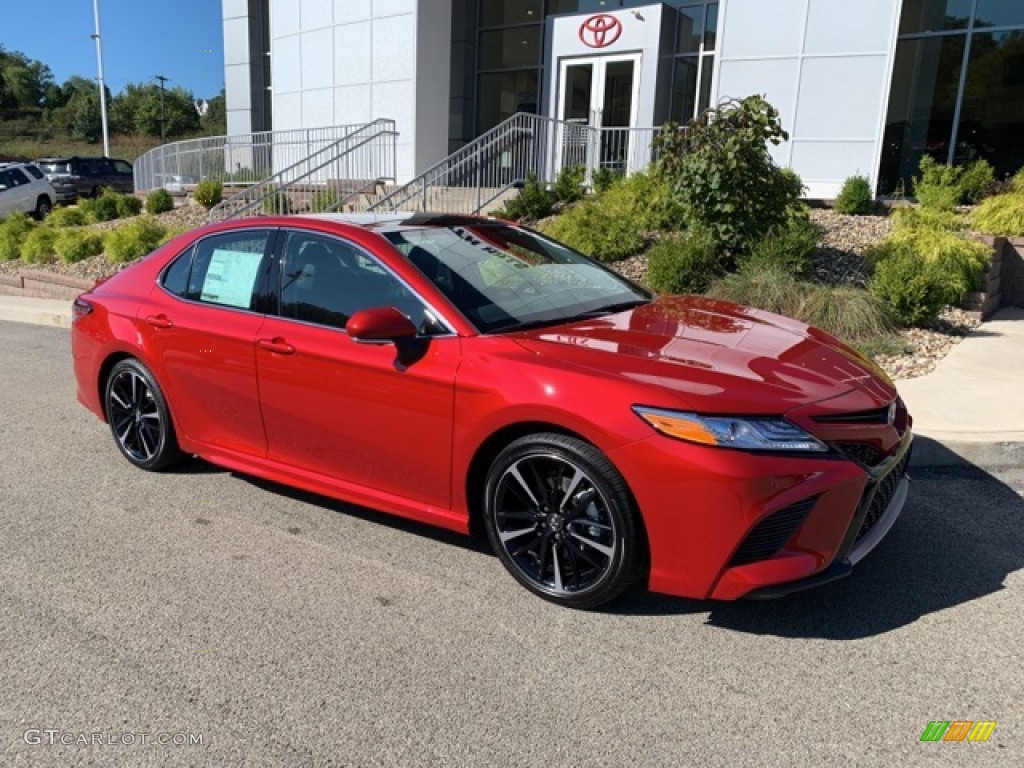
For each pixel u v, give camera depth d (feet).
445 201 45.73
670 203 29.96
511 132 45.88
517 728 8.69
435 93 57.98
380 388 12.09
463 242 13.91
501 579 11.93
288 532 13.62
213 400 14.58
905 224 31.32
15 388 23.79
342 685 9.46
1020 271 31.86
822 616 10.82
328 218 14.07
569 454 10.45
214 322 14.34
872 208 37.52
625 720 8.79
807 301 24.58
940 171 37.42
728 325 12.74
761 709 8.96
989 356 22.88
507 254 14.11
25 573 12.25
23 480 16.20
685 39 52.42
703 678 9.51
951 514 13.88
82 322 16.87
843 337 23.91
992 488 14.96
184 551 12.95
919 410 17.78
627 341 11.50
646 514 9.98
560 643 10.25
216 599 11.42
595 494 10.46
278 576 12.08
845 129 40.22
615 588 10.52
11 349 29.58
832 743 8.41
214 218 49.44
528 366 10.87
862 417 10.46
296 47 65.05
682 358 10.94
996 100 40.70
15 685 9.50
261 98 80.23
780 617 10.79
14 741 8.55
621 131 50.80
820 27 39.73
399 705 9.09
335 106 62.69
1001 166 41.22
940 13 41.01
